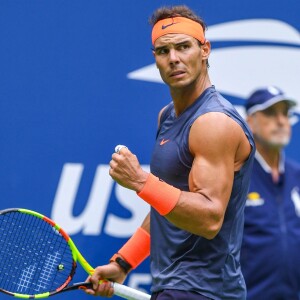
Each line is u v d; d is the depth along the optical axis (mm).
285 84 23219
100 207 22453
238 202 16422
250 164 16453
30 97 22250
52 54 22328
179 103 16703
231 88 23172
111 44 22547
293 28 23219
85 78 22453
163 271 16594
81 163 22422
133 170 15562
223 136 15617
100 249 22406
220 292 16359
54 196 22312
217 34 23094
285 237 20438
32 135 22250
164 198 15469
